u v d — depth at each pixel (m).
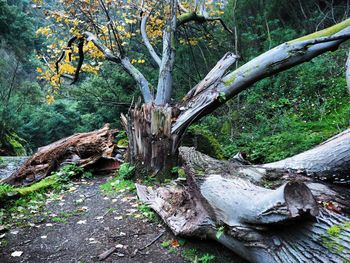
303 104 8.38
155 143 5.85
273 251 2.66
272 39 10.73
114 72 12.52
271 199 2.62
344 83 8.21
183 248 3.57
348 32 5.45
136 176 6.06
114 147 7.59
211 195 3.38
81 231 4.09
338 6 11.29
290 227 2.64
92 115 14.29
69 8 8.30
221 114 9.75
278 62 5.66
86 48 8.88
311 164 4.11
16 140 16.58
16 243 3.80
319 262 2.31
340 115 7.13
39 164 7.16
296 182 2.54
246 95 9.83
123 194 5.39
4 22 17.83
